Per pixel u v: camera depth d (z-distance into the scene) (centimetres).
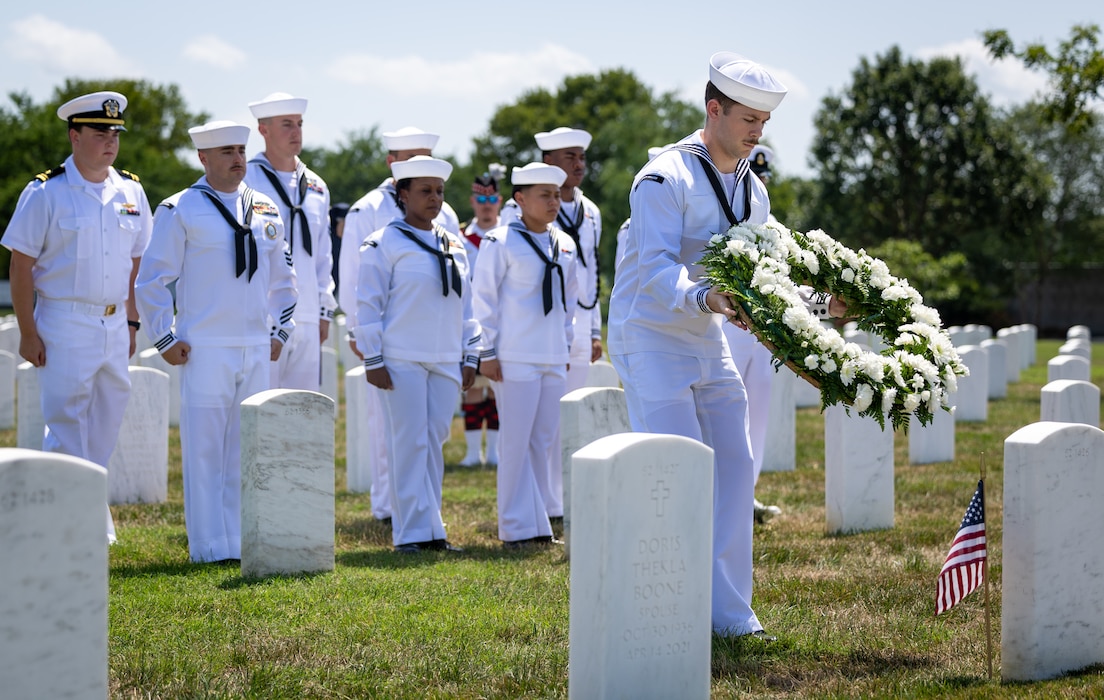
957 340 2583
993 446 1435
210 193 821
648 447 459
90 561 412
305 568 759
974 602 680
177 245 812
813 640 598
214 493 820
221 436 821
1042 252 6944
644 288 566
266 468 741
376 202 1034
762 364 926
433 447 899
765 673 546
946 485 1141
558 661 554
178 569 772
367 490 1189
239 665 553
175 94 7862
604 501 449
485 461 1405
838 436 920
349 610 650
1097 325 6944
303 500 756
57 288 844
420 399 879
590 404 827
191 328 815
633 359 588
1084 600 545
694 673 477
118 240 863
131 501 1082
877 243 6372
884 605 675
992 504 1040
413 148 1048
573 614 462
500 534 928
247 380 829
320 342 1005
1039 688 511
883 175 6200
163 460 1097
